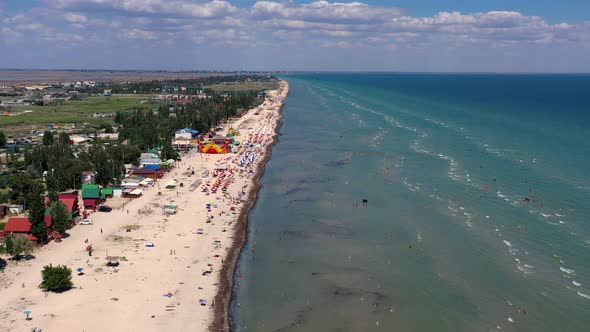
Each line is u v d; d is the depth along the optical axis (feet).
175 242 405.80
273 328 284.20
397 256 377.50
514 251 376.27
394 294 320.91
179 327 279.90
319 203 513.45
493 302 306.96
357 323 288.92
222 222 459.73
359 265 364.58
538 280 331.77
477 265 356.59
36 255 369.71
